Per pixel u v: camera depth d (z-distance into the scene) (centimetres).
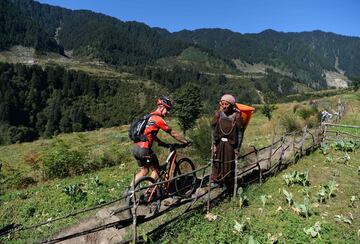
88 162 1700
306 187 905
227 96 839
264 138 1852
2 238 808
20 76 18788
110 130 6525
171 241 689
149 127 739
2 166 1834
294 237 683
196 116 3566
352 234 702
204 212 805
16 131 11194
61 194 1104
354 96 5188
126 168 1468
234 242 674
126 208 650
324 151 1283
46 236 787
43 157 1616
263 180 1016
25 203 1070
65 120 15138
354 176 1046
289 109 4031
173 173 827
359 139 1558
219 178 866
